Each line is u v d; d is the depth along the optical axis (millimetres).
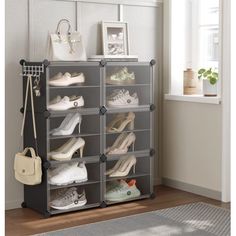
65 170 3867
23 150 4000
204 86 4395
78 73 4004
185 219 3689
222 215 3799
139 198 4270
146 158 4379
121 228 3463
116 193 4129
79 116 3967
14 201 4035
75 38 3988
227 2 4074
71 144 3953
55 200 3859
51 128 4117
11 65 3920
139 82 4414
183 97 4535
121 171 4199
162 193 4539
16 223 3615
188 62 4824
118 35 4387
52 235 3299
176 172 4715
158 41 4766
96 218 3742
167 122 4770
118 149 4148
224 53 4141
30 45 3988
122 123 4227
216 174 4297
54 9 4098
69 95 4168
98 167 4047
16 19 3918
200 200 4285
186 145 4582
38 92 3729
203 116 4387
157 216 3766
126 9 4523
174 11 4695
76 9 4219
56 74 4035
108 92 4375
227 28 4102
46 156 3734
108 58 4148
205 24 4676
